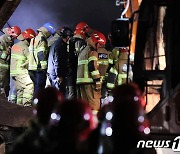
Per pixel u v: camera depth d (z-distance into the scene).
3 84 18.56
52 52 17.23
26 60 18.02
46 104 6.64
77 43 17.28
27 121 13.16
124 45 9.01
